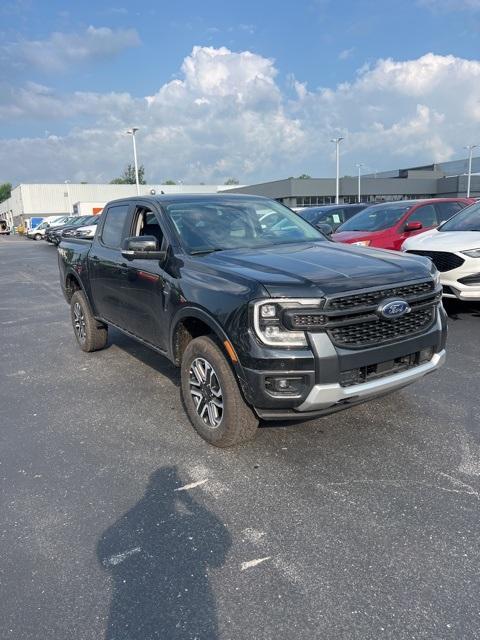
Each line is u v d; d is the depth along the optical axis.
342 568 2.53
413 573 2.48
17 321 9.09
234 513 3.01
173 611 2.30
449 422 4.06
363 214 10.66
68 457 3.79
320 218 12.95
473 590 2.36
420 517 2.90
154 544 2.77
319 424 4.11
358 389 3.28
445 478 3.28
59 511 3.10
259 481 3.34
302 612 2.27
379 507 3.01
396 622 2.20
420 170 78.06
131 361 6.14
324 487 3.24
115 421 4.40
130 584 2.48
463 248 6.75
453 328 6.88
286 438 3.90
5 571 2.60
